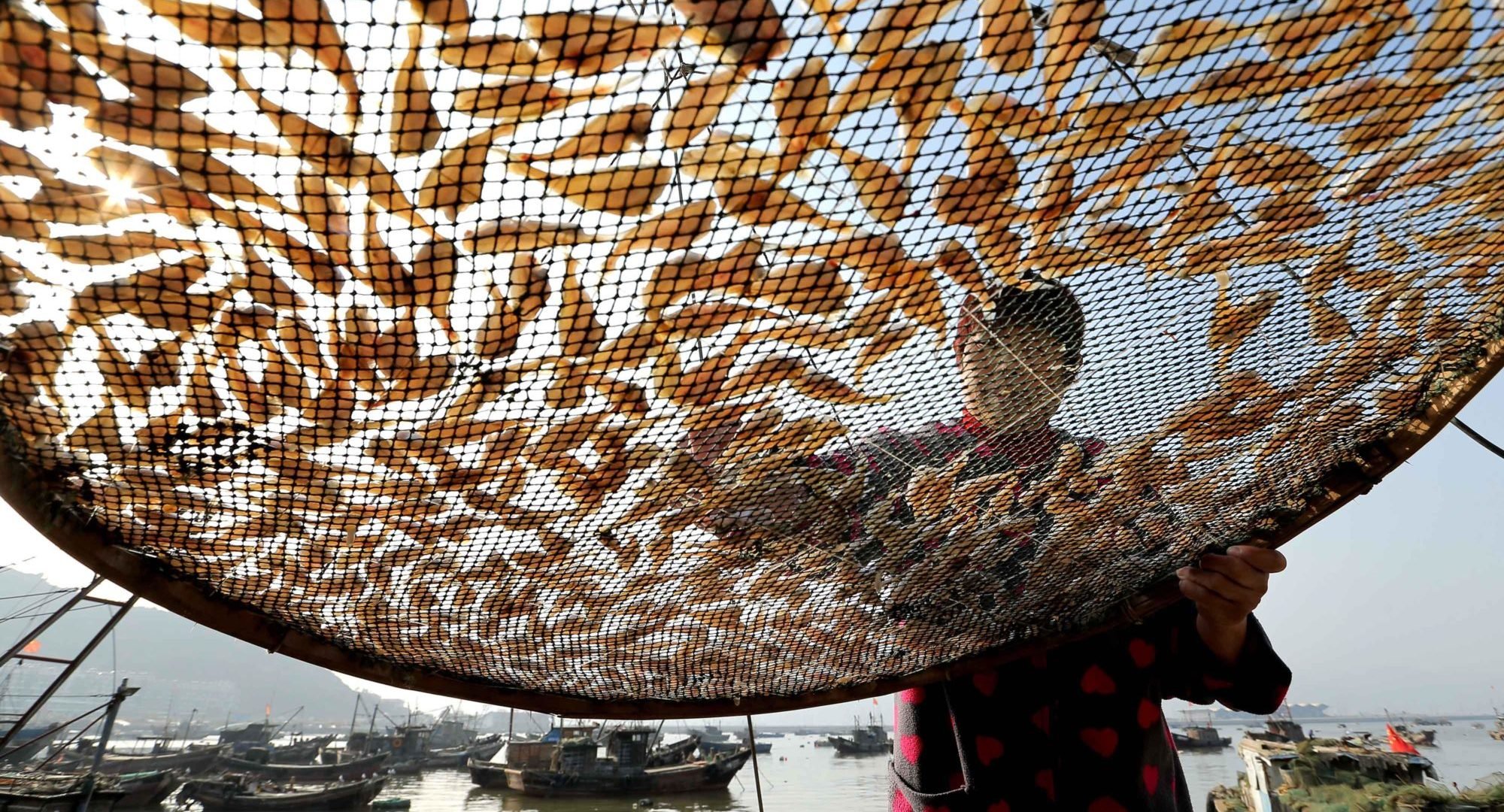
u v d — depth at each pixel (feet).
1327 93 2.86
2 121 2.36
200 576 4.01
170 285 2.83
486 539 4.17
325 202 2.67
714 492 4.14
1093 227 3.24
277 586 4.18
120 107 2.37
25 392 3.00
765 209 2.92
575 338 3.22
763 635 5.34
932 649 5.57
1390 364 4.09
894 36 2.55
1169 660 5.49
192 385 3.14
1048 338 3.75
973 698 5.52
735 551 4.57
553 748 139.44
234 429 3.34
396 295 2.95
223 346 3.05
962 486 4.45
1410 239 3.46
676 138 2.68
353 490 3.70
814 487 4.27
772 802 128.57
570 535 4.24
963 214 3.08
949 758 5.60
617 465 3.85
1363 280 3.64
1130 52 2.71
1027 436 4.27
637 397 3.53
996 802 5.16
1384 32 2.70
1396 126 2.99
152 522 3.62
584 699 5.63
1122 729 5.22
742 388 3.60
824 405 3.84
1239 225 3.33
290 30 2.31
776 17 2.45
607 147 2.66
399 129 2.53
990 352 3.77
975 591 5.10
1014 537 4.80
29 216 2.55
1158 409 4.26
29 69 2.27
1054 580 5.12
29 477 3.18
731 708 5.88
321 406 3.30
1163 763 5.31
